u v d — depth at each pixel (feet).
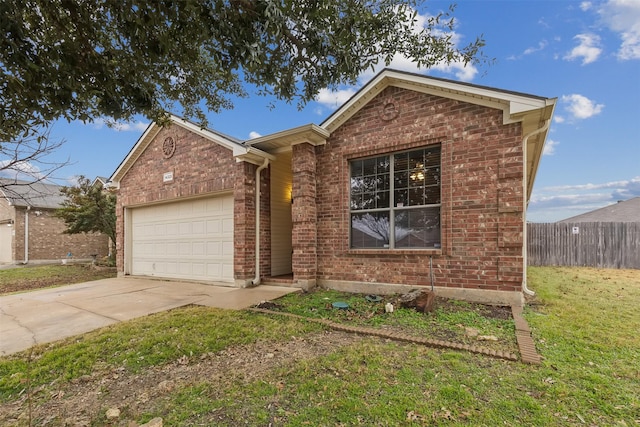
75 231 49.75
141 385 8.80
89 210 47.80
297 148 22.84
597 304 16.72
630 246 35.12
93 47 8.59
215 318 14.83
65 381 9.10
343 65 9.36
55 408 7.73
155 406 7.69
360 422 6.83
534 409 7.17
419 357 10.09
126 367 9.94
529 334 11.85
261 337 12.30
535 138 19.62
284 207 29.07
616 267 35.50
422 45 9.82
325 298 18.86
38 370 9.68
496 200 16.78
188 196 27.66
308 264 22.11
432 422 6.77
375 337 12.14
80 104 8.67
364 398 7.76
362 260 20.93
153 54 8.61
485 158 17.17
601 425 6.62
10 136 8.61
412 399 7.66
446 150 18.29
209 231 26.86
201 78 11.30
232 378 9.01
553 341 11.24
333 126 22.36
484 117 17.29
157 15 7.57
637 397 7.65
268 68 9.20
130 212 33.01
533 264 39.06
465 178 17.66
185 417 7.15
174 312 16.22
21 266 51.72
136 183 31.65
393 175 20.53
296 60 9.59
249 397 7.96
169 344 11.66
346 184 21.91
